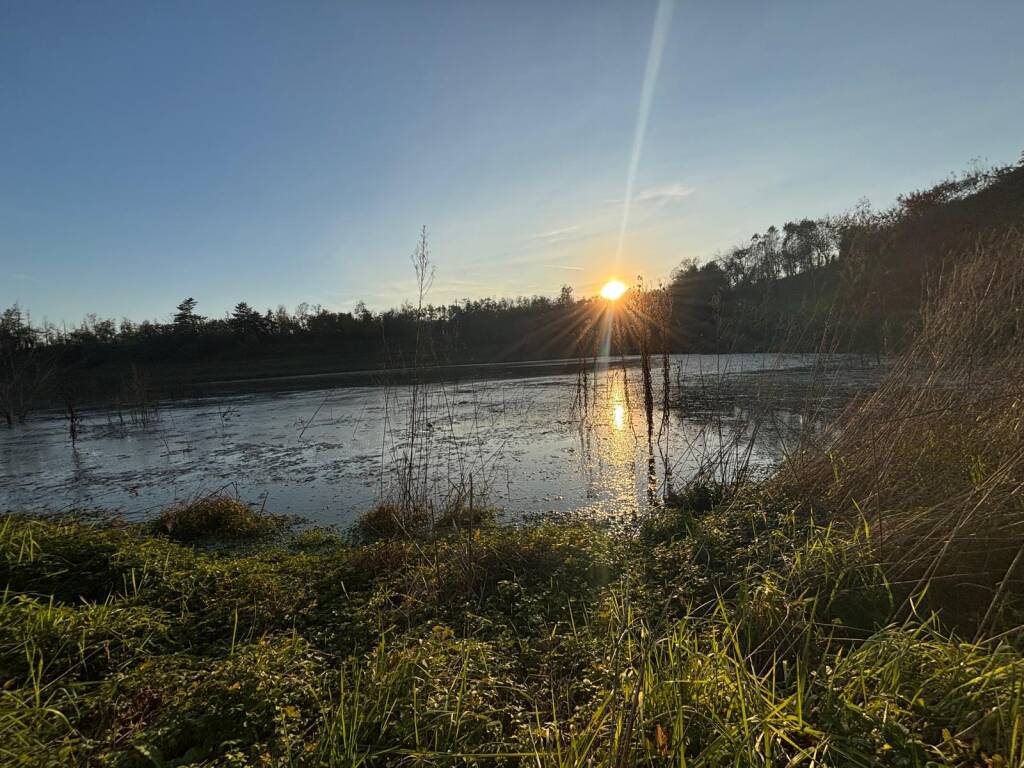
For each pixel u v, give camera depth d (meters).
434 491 10.08
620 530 7.41
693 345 15.44
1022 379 5.46
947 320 6.29
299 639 4.17
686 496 7.96
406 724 2.97
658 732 2.57
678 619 4.23
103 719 3.42
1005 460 4.56
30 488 12.63
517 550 5.93
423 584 5.36
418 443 14.80
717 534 5.68
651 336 14.18
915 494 5.09
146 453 16.02
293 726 3.06
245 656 3.80
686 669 3.04
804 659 3.01
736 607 3.91
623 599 4.44
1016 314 5.89
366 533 8.30
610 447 12.71
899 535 4.26
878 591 3.82
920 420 5.68
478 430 16.14
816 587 4.00
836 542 4.49
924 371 6.45
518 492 9.79
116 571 5.83
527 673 3.80
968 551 3.93
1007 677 2.56
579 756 2.54
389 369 10.21
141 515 9.98
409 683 3.33
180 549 7.23
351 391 31.78
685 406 17.31
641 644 3.23
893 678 2.72
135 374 26.20
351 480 11.59
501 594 5.18
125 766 2.91
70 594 5.50
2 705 3.22
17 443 19.08
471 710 3.13
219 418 22.70
